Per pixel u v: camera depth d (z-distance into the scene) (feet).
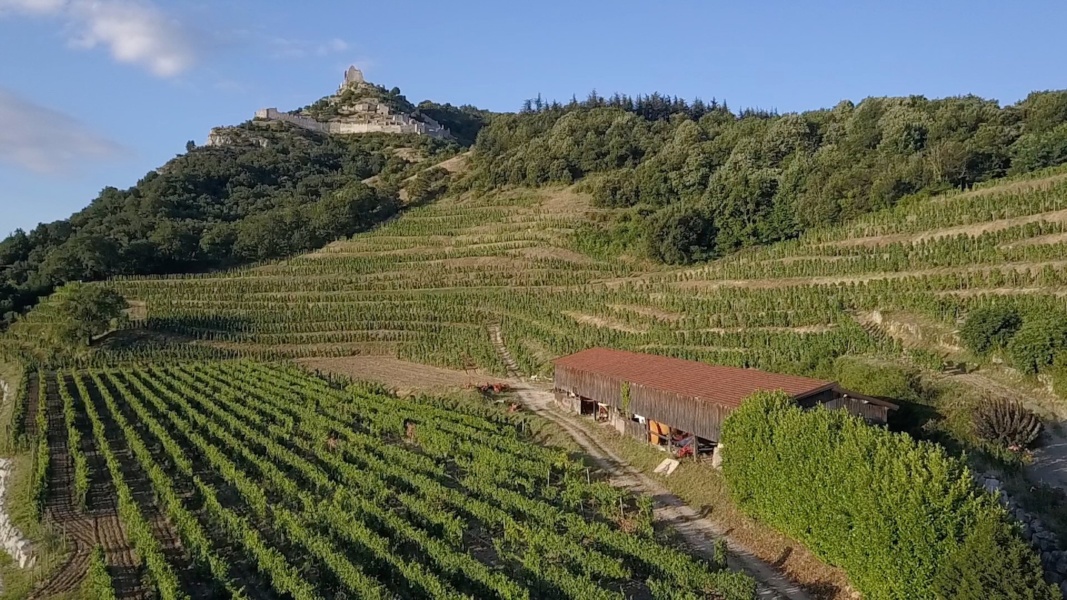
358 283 317.01
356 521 94.68
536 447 131.13
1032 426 102.32
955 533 64.44
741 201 303.07
